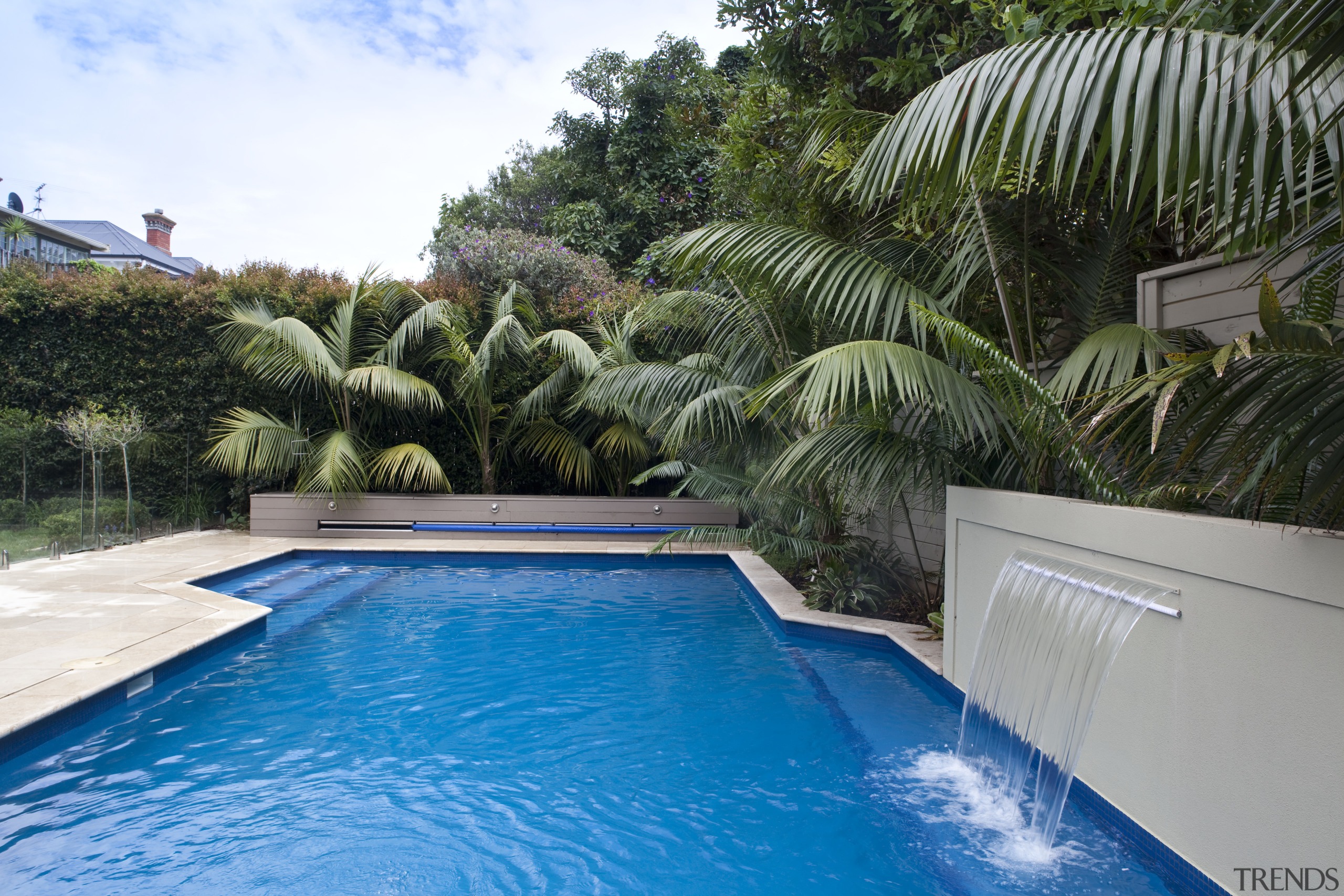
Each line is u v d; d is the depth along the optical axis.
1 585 6.49
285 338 9.34
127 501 9.66
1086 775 3.03
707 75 15.88
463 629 6.04
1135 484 3.66
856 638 5.44
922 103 2.84
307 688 4.58
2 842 2.77
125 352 10.47
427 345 10.59
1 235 22.41
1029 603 3.22
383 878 2.57
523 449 11.01
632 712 4.20
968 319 5.18
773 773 3.43
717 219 9.62
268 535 9.93
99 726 3.87
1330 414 1.95
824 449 4.32
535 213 18.75
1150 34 2.28
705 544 9.63
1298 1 1.58
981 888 2.50
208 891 2.47
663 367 7.07
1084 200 3.99
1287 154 1.95
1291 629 1.97
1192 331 3.79
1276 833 2.01
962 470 4.39
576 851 2.76
